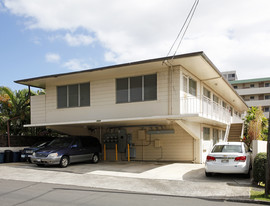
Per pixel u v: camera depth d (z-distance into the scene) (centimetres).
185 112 1530
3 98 2111
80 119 1777
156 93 1541
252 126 2036
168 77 1513
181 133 1769
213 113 1739
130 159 1903
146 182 1070
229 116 2306
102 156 2006
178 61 1416
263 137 2062
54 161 1423
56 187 977
